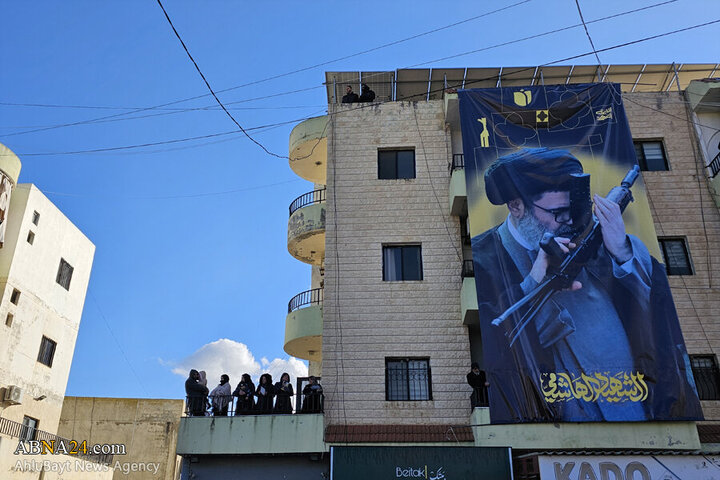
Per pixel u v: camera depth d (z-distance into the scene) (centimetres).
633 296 1816
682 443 1655
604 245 1892
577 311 1805
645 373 1716
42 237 2705
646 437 1662
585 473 1485
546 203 1966
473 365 1856
